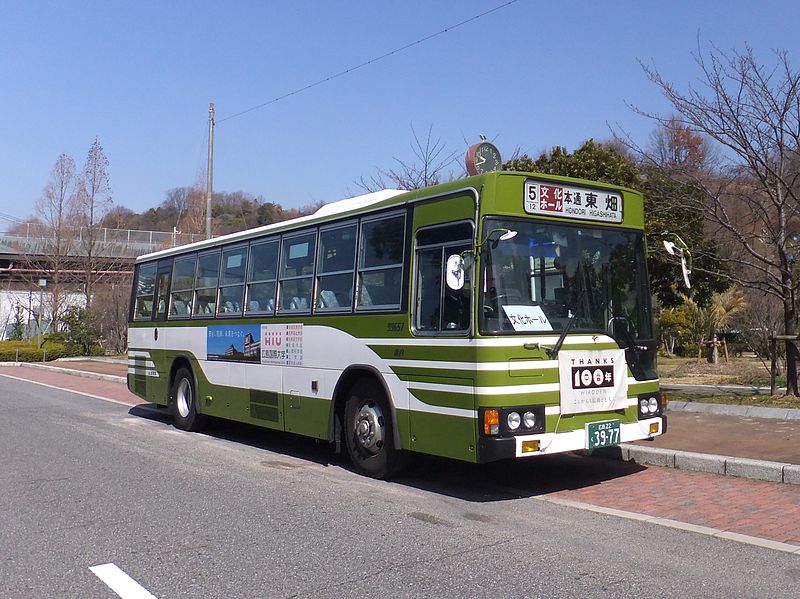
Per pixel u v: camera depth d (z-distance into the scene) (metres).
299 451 10.59
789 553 5.51
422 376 7.51
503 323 6.90
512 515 6.77
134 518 6.76
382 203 8.36
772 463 7.78
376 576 5.12
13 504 7.29
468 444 6.89
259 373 10.39
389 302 8.09
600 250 7.75
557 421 7.02
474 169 11.01
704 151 13.20
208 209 22.14
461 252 7.13
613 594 4.71
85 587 4.97
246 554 5.66
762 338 18.19
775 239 11.53
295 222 9.91
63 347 36.22
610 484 7.92
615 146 16.48
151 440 11.58
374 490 7.88
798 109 11.10
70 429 12.71
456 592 4.79
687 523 6.36
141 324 14.18
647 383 7.80
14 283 46.41
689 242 12.83
